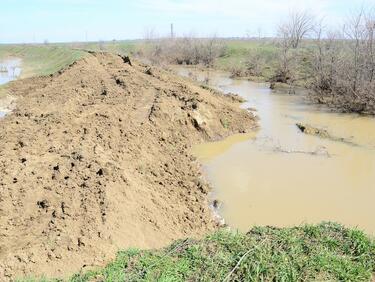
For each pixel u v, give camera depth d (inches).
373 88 778.2
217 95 888.9
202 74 1449.3
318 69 991.0
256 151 574.9
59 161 414.3
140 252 280.4
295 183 462.6
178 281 238.5
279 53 1444.4
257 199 425.7
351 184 458.9
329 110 821.2
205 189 441.4
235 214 396.2
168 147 557.6
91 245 289.0
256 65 1407.5
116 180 370.9
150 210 358.9
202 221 376.8
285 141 617.0
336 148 581.0
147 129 581.3
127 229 319.6
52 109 644.7
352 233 281.4
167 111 636.1
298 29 1638.8
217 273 243.4
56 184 364.2
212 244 274.7
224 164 525.3
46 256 277.1
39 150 454.0
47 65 1486.2
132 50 2090.3
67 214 319.0
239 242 273.7
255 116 759.1
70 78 880.9
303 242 273.0
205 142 618.8
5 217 319.9
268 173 492.4
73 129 530.3
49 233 297.7
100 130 527.5
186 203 407.2
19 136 510.6
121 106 641.0
